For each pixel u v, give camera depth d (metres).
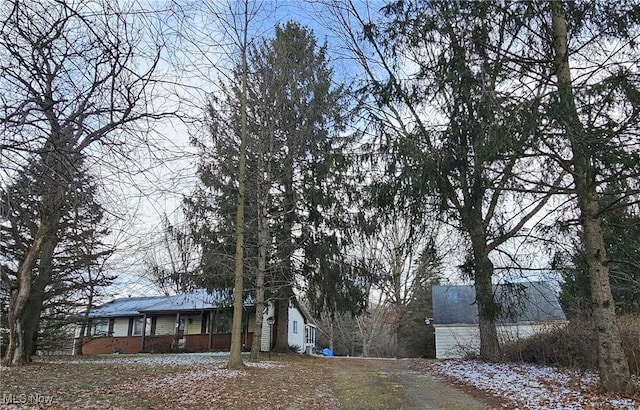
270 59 14.90
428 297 30.33
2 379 8.86
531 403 6.58
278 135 15.52
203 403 7.05
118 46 4.26
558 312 14.64
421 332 30.58
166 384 8.70
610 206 7.24
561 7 7.40
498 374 9.52
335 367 13.28
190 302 24.97
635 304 11.10
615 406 6.00
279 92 14.99
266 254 16.34
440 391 8.16
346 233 17.03
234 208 15.38
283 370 11.62
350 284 17.25
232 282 16.75
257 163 14.84
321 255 16.94
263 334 23.17
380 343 44.72
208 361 13.87
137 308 27.02
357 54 12.34
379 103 10.92
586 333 10.09
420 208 11.15
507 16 7.56
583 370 9.48
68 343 23.97
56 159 4.34
